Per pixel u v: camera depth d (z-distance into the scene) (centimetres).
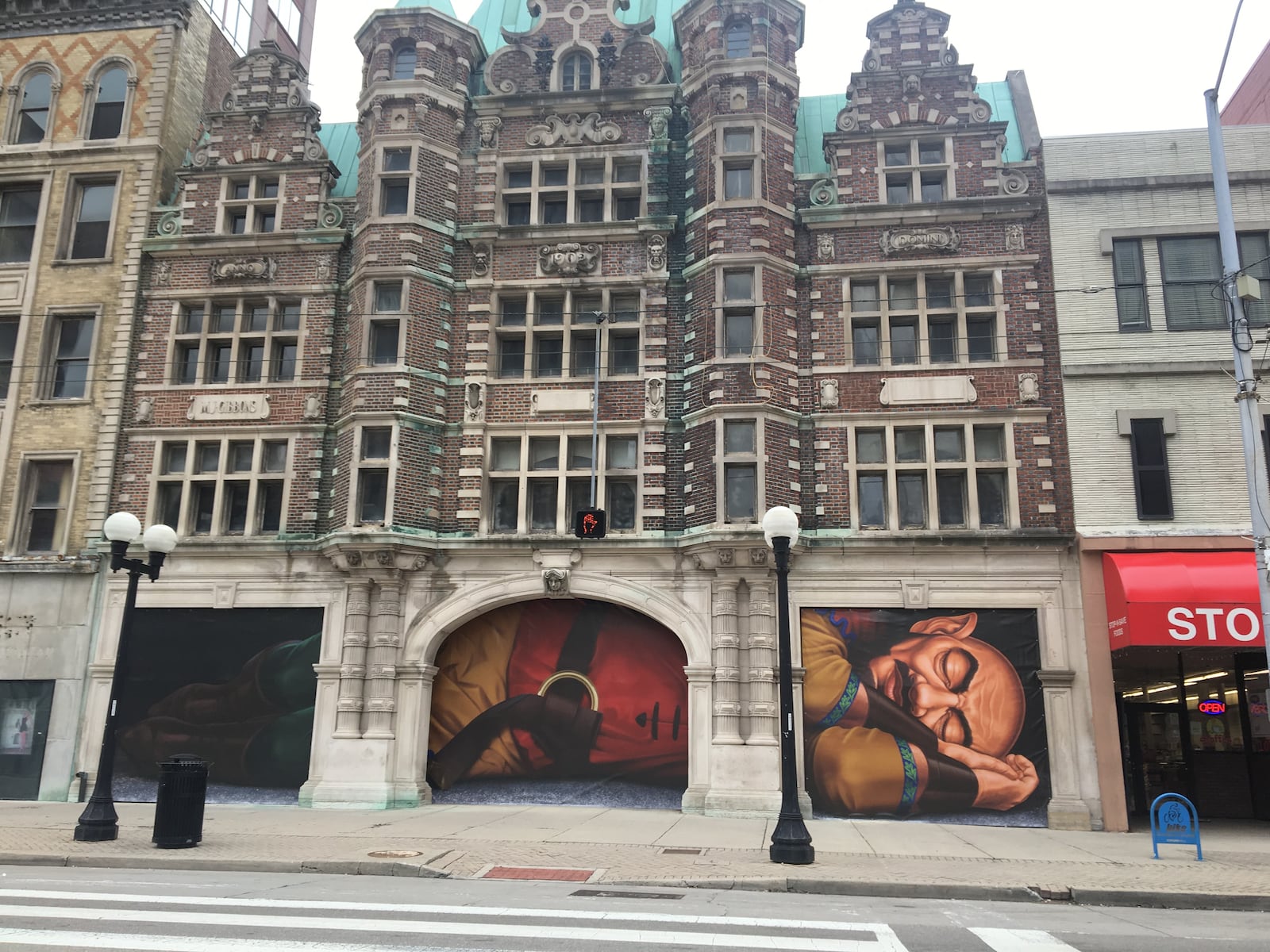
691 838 1493
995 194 2092
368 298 2102
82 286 2275
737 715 1841
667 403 2056
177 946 745
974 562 1898
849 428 2002
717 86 2159
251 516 2092
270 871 1205
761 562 1880
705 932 837
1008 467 1948
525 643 2020
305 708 1973
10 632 2075
